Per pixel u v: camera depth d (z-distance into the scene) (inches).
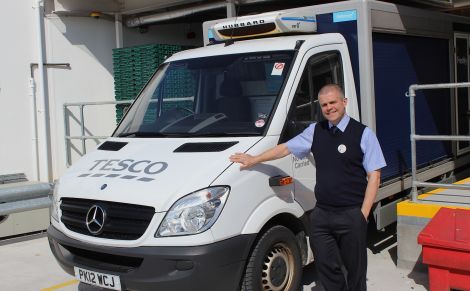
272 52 195.5
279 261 172.6
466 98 322.3
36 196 297.9
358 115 212.7
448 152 298.0
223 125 185.0
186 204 149.8
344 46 211.3
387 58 237.3
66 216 172.9
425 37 272.4
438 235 178.7
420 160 265.0
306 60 191.5
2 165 389.7
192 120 194.4
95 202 162.7
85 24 432.5
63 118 414.6
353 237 151.4
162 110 210.8
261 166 167.0
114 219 158.4
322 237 157.4
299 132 182.1
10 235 286.2
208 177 155.1
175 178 157.1
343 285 160.4
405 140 250.2
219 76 201.5
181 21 463.8
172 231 148.3
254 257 161.2
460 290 186.1
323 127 156.0
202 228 148.7
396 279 206.8
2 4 386.0
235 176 158.4
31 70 403.5
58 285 220.4
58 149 419.8
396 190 236.2
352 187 151.1
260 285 163.3
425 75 272.2
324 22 222.1
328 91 150.2
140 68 420.2
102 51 444.8
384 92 233.6
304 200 182.4
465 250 171.6
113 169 172.7
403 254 217.9
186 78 210.5
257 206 162.4
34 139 404.8
